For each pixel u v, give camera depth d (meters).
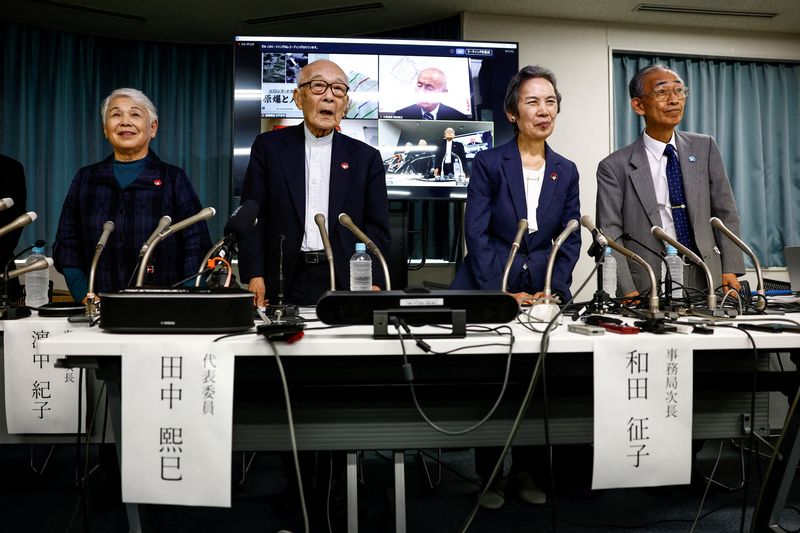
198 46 4.45
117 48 4.35
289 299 2.15
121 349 1.16
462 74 3.81
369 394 1.37
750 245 4.41
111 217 2.25
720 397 1.48
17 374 1.56
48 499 2.02
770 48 4.42
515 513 1.94
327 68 2.23
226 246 1.48
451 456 2.58
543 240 2.15
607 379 1.23
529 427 1.40
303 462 1.92
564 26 4.16
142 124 2.32
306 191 2.22
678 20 4.20
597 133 4.21
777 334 1.31
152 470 1.16
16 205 2.42
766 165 4.47
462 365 1.39
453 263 4.18
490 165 2.21
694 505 2.00
